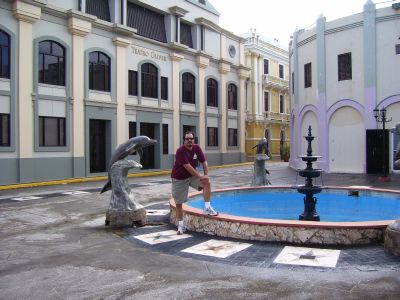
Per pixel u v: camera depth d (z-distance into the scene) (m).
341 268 5.05
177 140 26.91
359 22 21.12
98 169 22.14
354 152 21.67
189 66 28.19
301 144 25.45
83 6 20.67
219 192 10.95
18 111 17.86
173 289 4.47
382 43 20.53
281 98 43.78
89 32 20.70
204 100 29.38
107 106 21.95
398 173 20.50
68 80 19.97
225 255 5.76
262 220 6.64
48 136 19.22
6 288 4.60
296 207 10.38
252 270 5.06
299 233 6.27
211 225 7.08
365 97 20.94
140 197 13.70
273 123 41.38
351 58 21.52
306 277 4.75
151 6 24.91
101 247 6.46
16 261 5.71
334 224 6.25
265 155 12.77
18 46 17.83
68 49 19.95
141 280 4.80
